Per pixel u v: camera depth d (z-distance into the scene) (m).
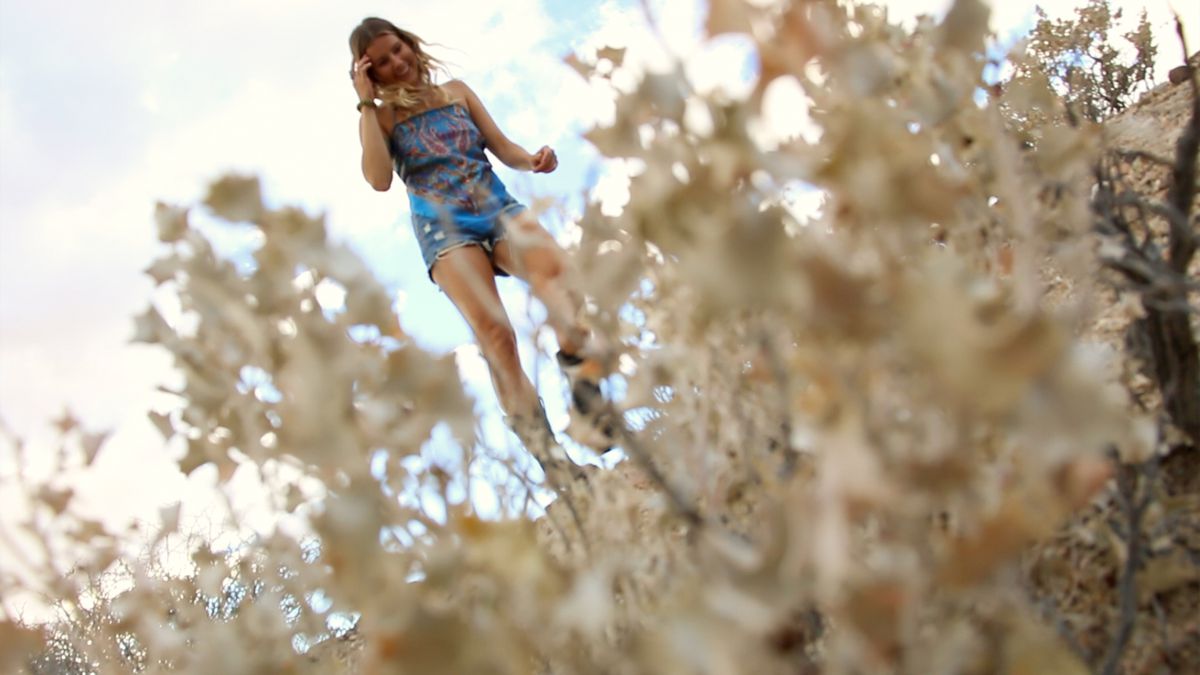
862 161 0.58
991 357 0.47
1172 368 1.14
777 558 0.56
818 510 0.55
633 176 0.66
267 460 0.93
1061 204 1.02
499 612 0.75
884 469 0.53
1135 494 1.06
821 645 0.77
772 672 0.61
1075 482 0.55
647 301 1.02
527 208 0.93
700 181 0.60
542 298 0.91
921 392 0.58
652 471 0.79
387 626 0.66
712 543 0.62
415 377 0.78
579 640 0.77
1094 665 0.92
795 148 0.67
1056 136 1.02
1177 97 2.85
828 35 0.57
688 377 0.96
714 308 0.52
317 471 0.78
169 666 1.07
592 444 1.04
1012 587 0.75
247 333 0.83
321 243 0.79
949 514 0.75
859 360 0.54
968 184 0.89
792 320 0.53
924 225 0.67
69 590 0.99
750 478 0.89
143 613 1.06
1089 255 0.99
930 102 0.88
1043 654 0.73
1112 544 1.01
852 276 0.48
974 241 0.95
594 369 0.96
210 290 0.85
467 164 3.05
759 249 0.49
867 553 0.72
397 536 0.80
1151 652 0.98
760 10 0.57
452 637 0.66
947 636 0.67
